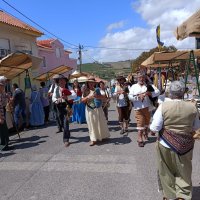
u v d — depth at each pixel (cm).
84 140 977
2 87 918
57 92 948
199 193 523
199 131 457
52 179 634
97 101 902
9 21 1920
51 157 798
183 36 658
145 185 574
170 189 456
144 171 651
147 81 890
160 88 1541
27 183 619
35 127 1319
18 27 1870
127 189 560
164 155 456
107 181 605
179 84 457
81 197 537
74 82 1324
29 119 1338
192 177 595
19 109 1221
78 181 614
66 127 914
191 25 616
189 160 450
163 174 460
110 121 1352
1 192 580
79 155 802
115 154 792
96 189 568
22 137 1095
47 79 1886
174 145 443
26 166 732
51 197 544
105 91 1189
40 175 663
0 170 713
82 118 1332
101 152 819
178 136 443
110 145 888
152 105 866
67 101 938
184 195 440
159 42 1802
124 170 664
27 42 2052
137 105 853
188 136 444
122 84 1053
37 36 2147
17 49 1894
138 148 839
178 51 1056
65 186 591
